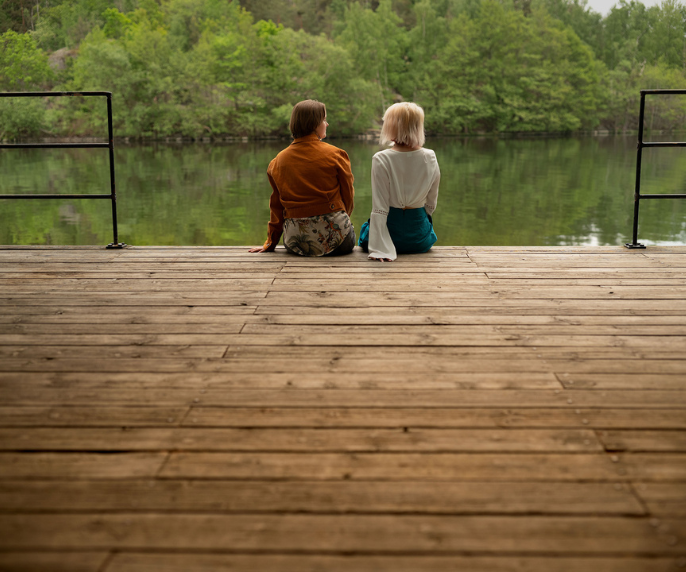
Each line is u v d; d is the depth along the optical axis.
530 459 1.25
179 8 66.75
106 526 1.04
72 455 1.27
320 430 1.37
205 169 32.31
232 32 58.06
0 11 59.03
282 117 49.50
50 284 2.59
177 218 20.12
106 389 1.59
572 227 18.59
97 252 3.20
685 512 1.08
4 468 1.22
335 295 2.42
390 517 1.06
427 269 2.83
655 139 57.16
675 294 2.43
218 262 2.98
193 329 2.04
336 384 1.62
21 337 1.97
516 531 1.03
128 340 1.94
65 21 63.69
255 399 1.53
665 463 1.24
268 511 1.08
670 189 25.14
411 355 1.82
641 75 63.50
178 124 50.66
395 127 3.02
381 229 3.03
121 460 1.25
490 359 1.79
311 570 0.93
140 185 26.66
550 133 61.62
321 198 3.04
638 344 1.90
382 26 61.69
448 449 1.29
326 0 80.69
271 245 3.25
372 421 1.42
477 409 1.47
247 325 2.08
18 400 1.53
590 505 1.10
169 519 1.06
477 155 39.81
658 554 0.97
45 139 49.22
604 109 63.09
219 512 1.08
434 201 3.18
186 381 1.64
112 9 63.72
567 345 1.89
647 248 3.27
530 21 62.31
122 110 49.19
